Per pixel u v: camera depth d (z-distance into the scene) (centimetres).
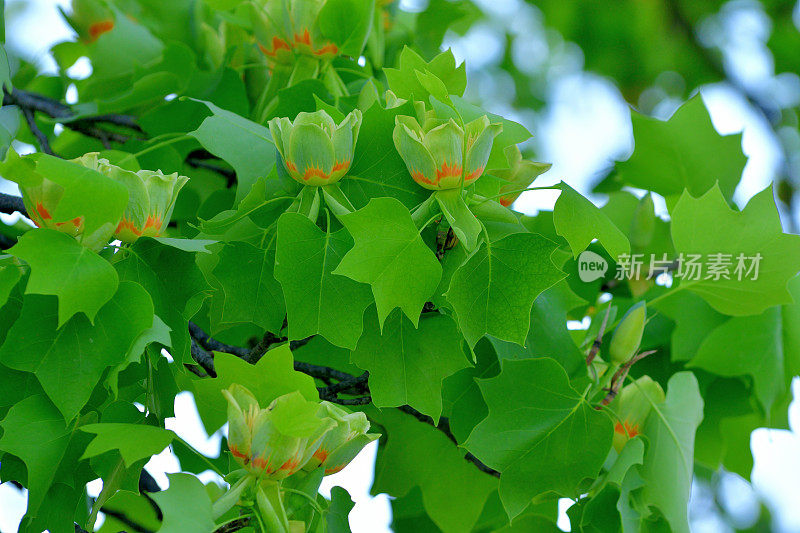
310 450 177
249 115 208
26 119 203
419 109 182
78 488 181
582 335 201
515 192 181
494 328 180
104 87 213
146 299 178
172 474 175
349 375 192
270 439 175
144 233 181
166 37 214
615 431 190
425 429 195
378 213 177
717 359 201
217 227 183
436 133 177
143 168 204
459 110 181
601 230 182
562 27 413
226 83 205
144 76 203
